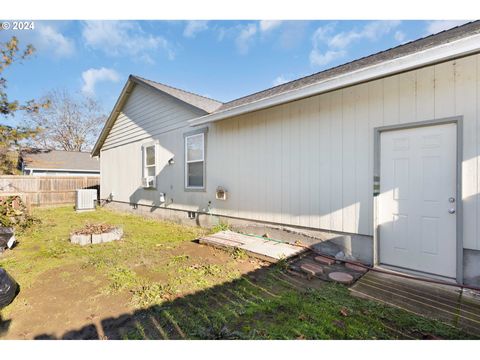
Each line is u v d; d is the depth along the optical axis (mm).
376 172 3857
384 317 2473
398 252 3727
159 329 2344
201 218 6988
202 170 6977
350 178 4141
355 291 3080
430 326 2307
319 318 2479
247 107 4961
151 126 8867
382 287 3178
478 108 3062
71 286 3254
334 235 4340
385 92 3771
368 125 3945
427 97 3414
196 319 2490
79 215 9695
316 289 3160
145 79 9031
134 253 4641
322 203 4488
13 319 2506
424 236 3504
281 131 5125
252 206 5680
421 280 3330
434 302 2766
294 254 4242
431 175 3445
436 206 3406
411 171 3605
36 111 13555
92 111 28422
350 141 4137
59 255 4512
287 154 5016
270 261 4090
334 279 3395
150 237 5965
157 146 8562
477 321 2391
